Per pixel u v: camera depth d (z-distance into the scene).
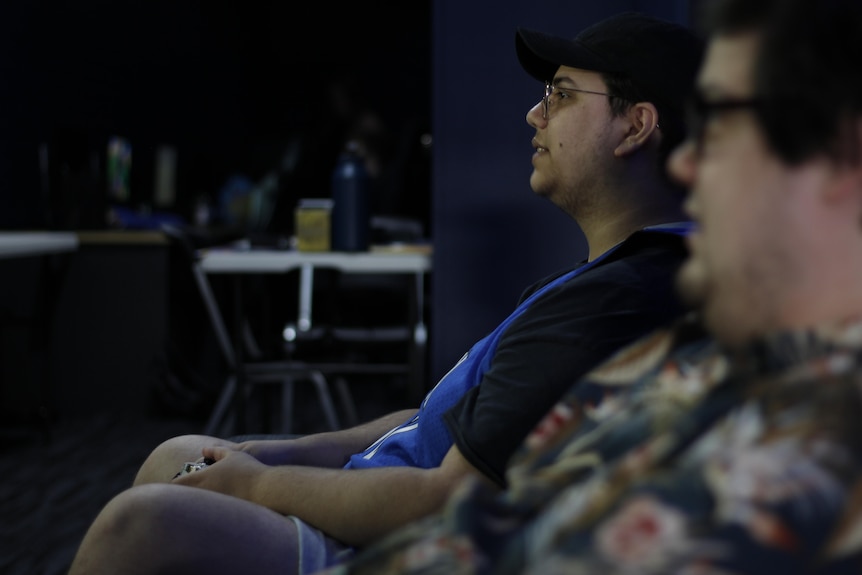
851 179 0.55
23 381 5.32
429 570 0.60
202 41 10.49
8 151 6.41
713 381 0.60
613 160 1.49
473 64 3.92
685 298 0.63
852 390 0.52
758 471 0.51
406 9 11.88
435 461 1.47
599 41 1.49
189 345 5.61
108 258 5.39
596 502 0.56
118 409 5.44
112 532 1.29
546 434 0.76
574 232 3.95
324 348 4.08
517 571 0.57
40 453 4.63
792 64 0.55
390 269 3.80
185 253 3.94
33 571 3.06
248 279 4.56
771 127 0.56
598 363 1.31
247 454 1.58
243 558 1.32
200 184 8.11
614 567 0.51
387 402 5.82
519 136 3.93
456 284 3.99
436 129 3.96
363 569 0.65
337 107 6.88
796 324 0.57
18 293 5.25
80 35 7.60
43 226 6.67
